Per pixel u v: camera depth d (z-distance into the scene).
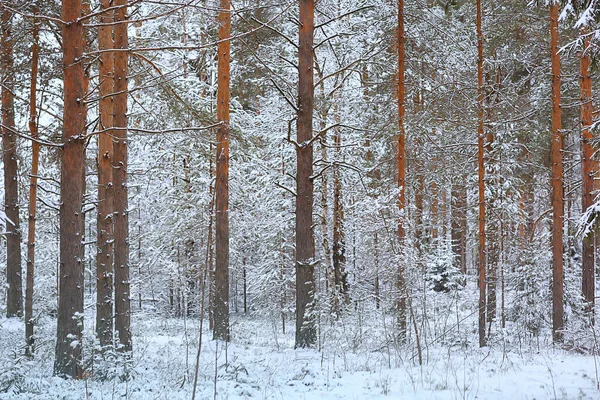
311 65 13.20
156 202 23.69
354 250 18.83
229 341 14.60
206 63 18.34
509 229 20.55
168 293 28.39
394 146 17.62
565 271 19.02
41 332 12.76
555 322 15.73
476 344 15.45
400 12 15.96
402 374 9.27
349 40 18.36
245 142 16.31
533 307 17.91
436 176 20.48
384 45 16.86
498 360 11.39
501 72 20.19
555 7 15.88
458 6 18.12
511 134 18.19
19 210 19.16
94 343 8.62
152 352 12.37
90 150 17.31
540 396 7.55
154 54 15.71
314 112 17.89
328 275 17.56
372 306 16.20
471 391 7.83
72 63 8.66
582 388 8.02
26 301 13.33
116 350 10.69
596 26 8.73
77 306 8.77
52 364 10.59
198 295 24.47
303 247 12.87
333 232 19.03
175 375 9.21
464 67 17.55
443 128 18.88
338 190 19.00
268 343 14.97
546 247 19.03
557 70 16.14
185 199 22.11
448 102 16.94
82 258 8.98
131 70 12.87
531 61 17.92
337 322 12.50
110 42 11.55
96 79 15.21
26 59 13.38
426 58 17.30
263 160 21.80
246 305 32.78
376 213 15.12
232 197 21.84
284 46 18.53
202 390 8.09
